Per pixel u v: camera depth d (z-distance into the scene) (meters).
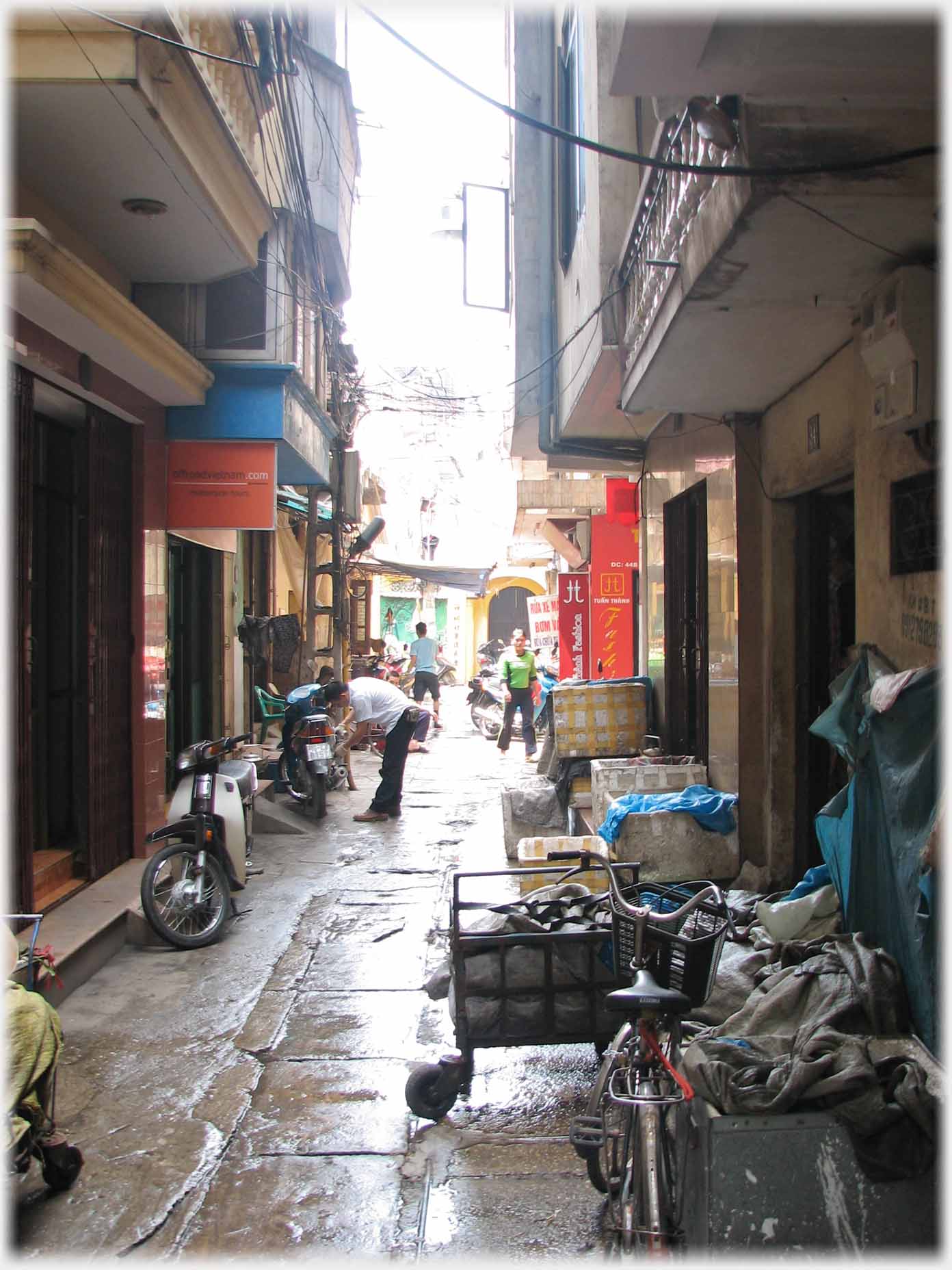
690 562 7.24
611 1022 3.54
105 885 6.16
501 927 3.73
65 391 5.93
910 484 3.44
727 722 5.98
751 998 3.27
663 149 4.10
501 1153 3.41
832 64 2.78
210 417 7.51
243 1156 3.40
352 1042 4.34
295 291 8.45
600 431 8.54
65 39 4.56
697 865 5.63
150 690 7.11
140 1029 4.48
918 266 3.28
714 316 4.00
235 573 11.27
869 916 3.63
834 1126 2.56
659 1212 2.37
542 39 9.09
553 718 7.99
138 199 5.88
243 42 6.28
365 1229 2.98
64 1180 3.16
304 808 9.41
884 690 3.35
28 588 5.15
